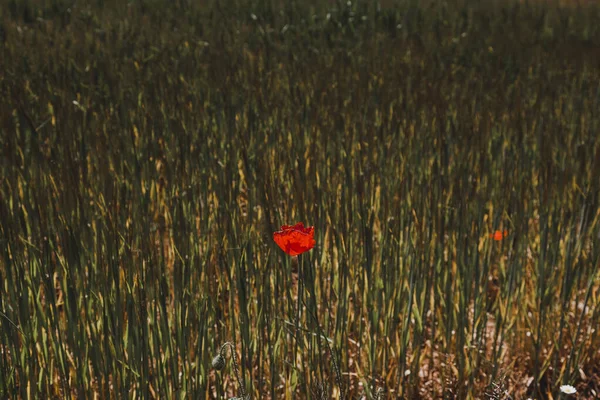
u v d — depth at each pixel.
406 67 8.52
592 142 5.57
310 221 4.14
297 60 9.05
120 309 3.25
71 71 7.98
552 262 4.22
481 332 3.89
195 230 4.09
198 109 6.30
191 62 8.59
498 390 3.38
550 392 3.97
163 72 7.94
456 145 5.38
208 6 14.24
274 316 3.61
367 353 3.90
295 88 7.22
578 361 3.91
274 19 13.13
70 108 6.11
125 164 4.79
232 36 11.35
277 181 4.31
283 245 2.84
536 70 9.27
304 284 3.45
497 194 5.16
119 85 7.25
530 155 5.34
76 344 3.24
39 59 8.59
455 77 8.30
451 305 4.00
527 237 4.48
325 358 3.67
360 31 12.68
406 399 3.87
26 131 5.52
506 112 6.44
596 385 4.09
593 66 9.34
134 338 3.21
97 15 13.12
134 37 10.76
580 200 4.63
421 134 5.54
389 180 4.93
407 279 3.98
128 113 6.09
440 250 4.03
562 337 4.21
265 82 7.30
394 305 3.81
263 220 3.92
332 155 5.31
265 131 5.93
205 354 3.34
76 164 4.17
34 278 3.44
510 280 3.99
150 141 5.26
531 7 15.71
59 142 5.21
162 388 3.36
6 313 3.22
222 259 3.55
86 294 3.50
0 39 10.63
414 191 4.71
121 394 3.28
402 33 12.72
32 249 3.49
